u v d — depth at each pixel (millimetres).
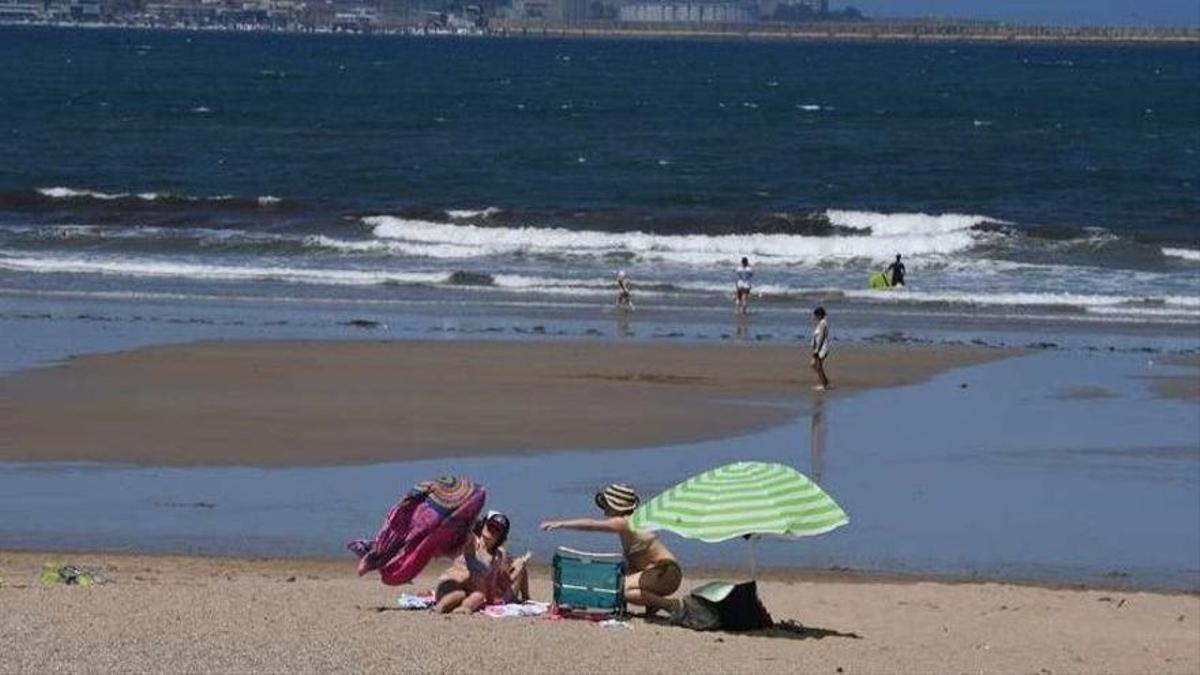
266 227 60344
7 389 31391
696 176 81625
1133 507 24984
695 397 32406
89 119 109000
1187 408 32219
